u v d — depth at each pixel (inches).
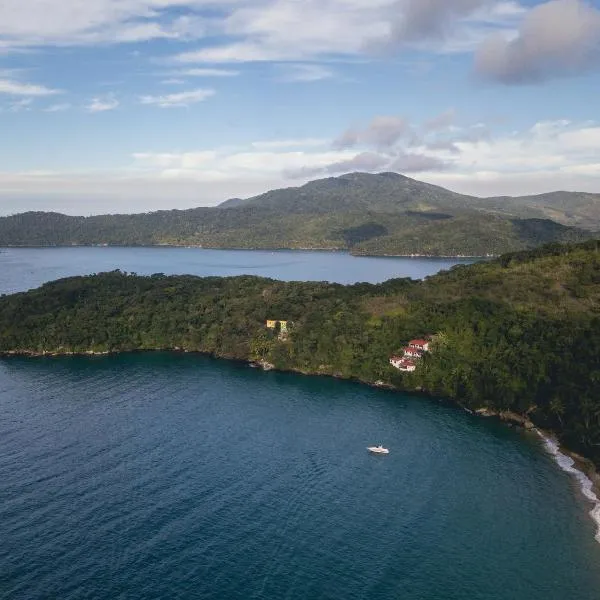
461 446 5762.8
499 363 6943.9
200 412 6643.7
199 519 4357.8
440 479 5059.1
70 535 4111.7
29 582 3622.0
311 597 3560.5
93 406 6766.7
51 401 6934.1
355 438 5944.9
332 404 7012.8
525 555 4001.0
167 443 5713.6
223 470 5162.4
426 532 4259.4
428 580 3735.2
